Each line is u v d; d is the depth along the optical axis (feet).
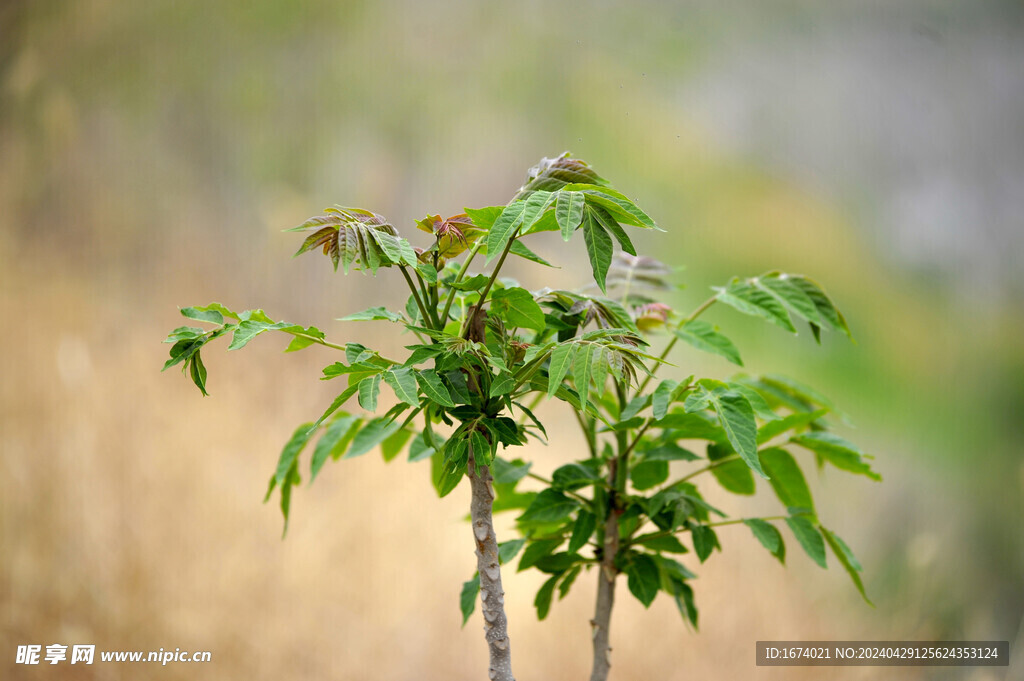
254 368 12.45
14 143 13.48
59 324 12.26
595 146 14.30
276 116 14.15
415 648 10.89
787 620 11.56
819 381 13.17
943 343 13.74
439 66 14.61
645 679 10.81
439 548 11.52
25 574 10.51
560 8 14.93
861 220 14.29
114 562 10.75
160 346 12.39
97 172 13.47
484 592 6.63
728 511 12.13
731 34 14.89
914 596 12.16
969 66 14.84
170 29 14.25
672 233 13.78
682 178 14.14
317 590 11.09
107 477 11.26
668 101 14.58
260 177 13.89
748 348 13.10
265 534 11.30
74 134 13.61
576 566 7.15
